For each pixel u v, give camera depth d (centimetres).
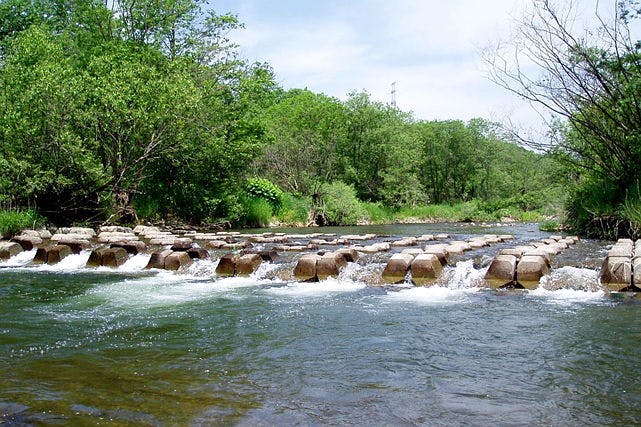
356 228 2317
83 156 1630
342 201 2942
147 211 2094
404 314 598
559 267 786
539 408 341
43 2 3030
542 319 560
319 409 342
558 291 696
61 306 665
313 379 396
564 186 1867
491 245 1154
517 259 769
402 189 4156
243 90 2433
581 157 1612
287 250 1105
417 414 334
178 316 605
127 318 597
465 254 952
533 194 3981
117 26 2495
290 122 3662
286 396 364
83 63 2316
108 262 1013
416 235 1667
